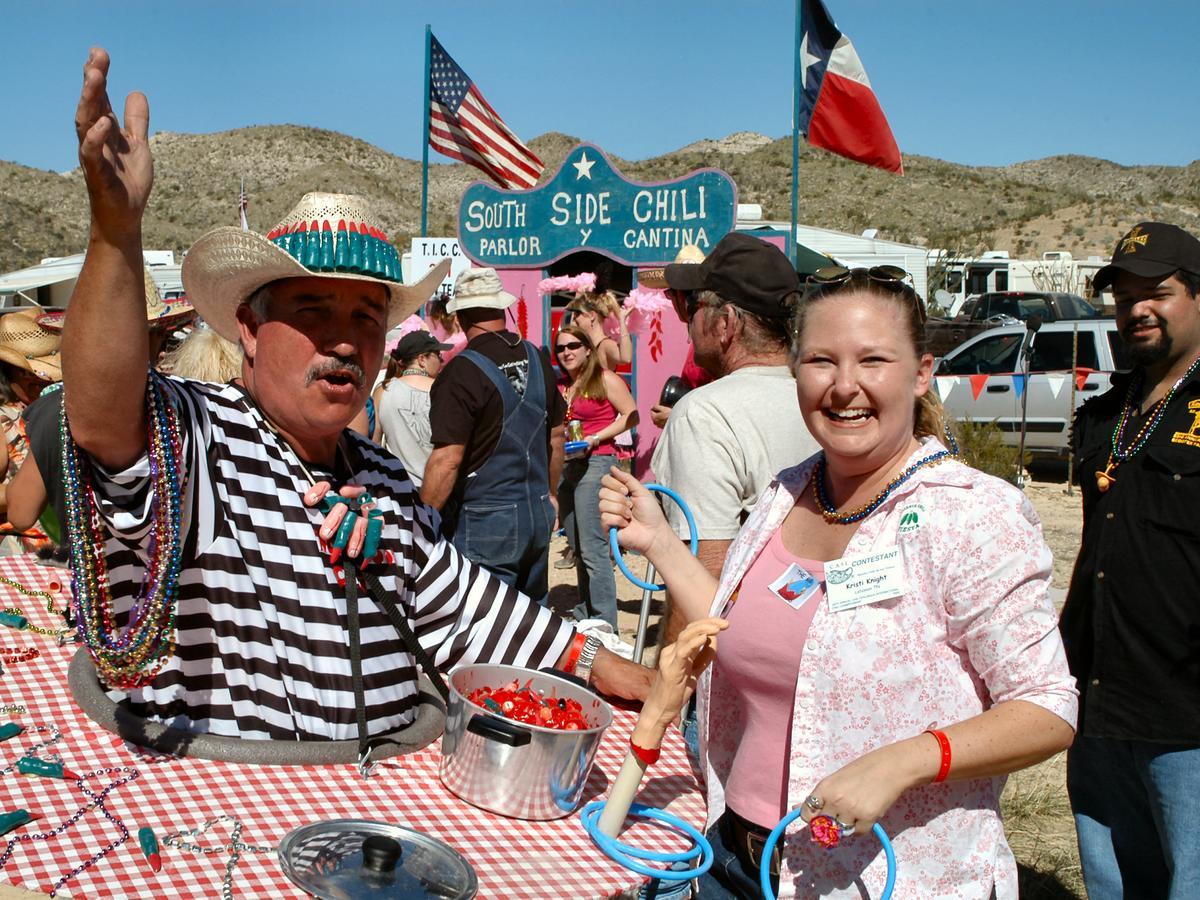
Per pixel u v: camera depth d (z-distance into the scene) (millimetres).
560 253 10391
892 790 1537
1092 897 3096
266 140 136375
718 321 3027
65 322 1608
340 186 119625
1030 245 87562
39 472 3020
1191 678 2779
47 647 2441
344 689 2045
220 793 1806
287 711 2018
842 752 1756
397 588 2152
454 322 6781
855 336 1747
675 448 2877
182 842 1634
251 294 1991
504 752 1858
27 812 1660
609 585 6297
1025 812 4570
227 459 1963
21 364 4293
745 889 1958
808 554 1899
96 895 1488
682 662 1806
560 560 8852
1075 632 3033
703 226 9898
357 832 1724
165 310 3658
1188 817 2789
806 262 19438
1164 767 2824
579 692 2148
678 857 1794
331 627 2029
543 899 1632
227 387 2047
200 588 1948
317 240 1894
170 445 1773
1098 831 3088
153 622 1830
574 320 6379
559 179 10297
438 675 2051
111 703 2029
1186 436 2840
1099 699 2918
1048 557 1661
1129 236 2980
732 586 1986
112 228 1535
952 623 1683
